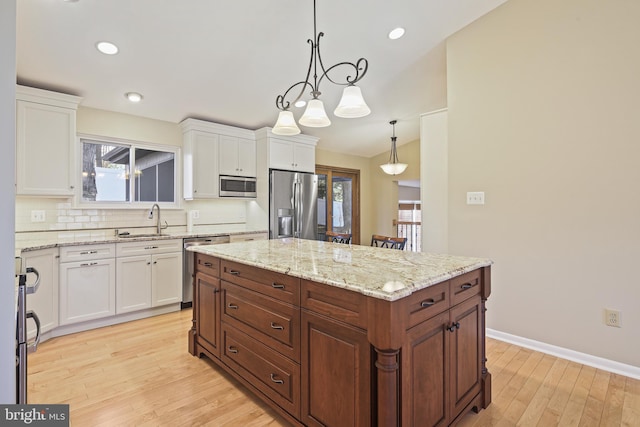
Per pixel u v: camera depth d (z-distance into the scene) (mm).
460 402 1674
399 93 4148
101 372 2281
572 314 2463
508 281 2771
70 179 3117
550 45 2525
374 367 1314
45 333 2770
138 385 2121
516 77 2697
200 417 1803
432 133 3463
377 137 5672
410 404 1342
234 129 4367
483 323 1896
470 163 2979
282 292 1746
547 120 2549
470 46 2965
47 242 2938
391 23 2855
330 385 1482
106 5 2275
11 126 938
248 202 4789
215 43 2812
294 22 2686
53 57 2711
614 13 2256
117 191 3764
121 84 3205
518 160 2697
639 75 2178
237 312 2094
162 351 2625
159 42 2703
